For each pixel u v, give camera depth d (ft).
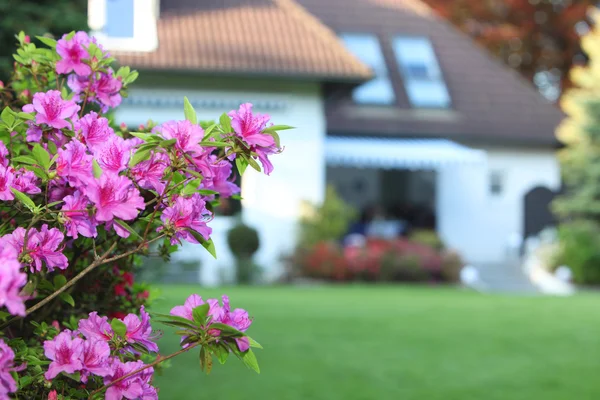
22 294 8.41
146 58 72.64
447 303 58.90
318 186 79.30
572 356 37.81
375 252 79.05
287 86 78.33
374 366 34.37
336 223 78.74
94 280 11.64
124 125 11.80
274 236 78.64
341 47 79.92
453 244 96.37
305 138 78.95
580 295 71.61
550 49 139.13
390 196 108.78
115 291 11.95
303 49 78.38
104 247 11.14
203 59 74.18
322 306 54.44
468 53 104.63
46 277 10.11
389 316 50.19
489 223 96.73
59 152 8.67
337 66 76.95
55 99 9.36
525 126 97.30
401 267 78.95
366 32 102.47
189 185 8.64
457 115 96.32
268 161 8.80
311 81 78.33
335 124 92.53
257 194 78.43
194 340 8.37
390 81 98.17
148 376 9.00
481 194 96.53
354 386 30.37
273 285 73.97
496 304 58.95
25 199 8.34
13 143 10.43
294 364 34.22
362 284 77.36
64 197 9.14
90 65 10.37
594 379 32.76
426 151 88.38
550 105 101.30
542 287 83.35
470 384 31.40
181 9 80.74
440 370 33.91
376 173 108.68
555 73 141.59
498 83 101.91
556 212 96.68
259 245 75.61
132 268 12.37
